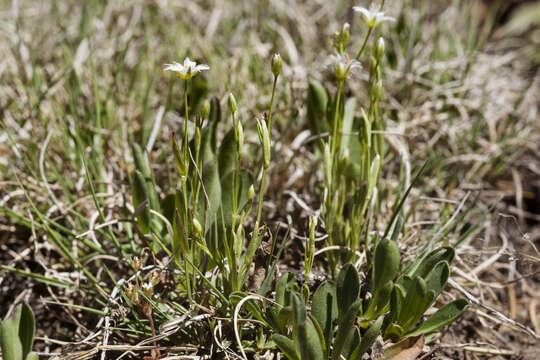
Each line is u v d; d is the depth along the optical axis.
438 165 0.41
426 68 0.48
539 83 0.52
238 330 0.30
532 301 0.38
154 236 0.31
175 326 0.30
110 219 0.36
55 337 0.33
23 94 0.42
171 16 0.55
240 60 0.47
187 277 0.29
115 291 0.31
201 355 0.30
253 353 0.31
